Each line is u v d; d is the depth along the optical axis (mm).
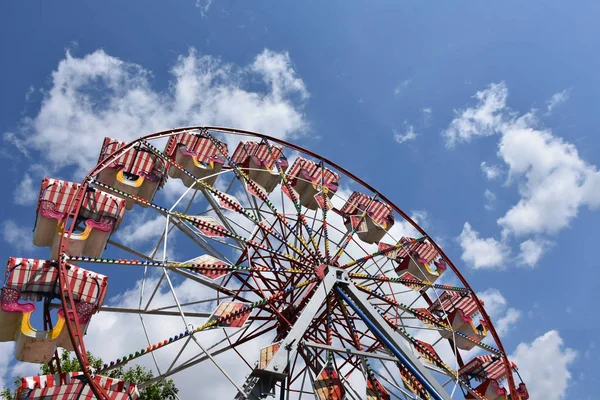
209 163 28047
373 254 27922
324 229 27328
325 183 31156
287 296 24016
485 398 26547
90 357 31562
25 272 18594
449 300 30047
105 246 21547
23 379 16688
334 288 24031
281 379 19141
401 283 27625
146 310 21266
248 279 24125
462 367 27812
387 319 25547
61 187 21453
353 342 23875
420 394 22844
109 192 24188
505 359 27719
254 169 28625
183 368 19719
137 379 32094
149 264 20984
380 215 31375
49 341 17797
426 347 25672
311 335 23969
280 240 25281
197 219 23734
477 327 28719
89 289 18781
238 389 18141
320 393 20156
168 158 25594
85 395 16922
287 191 28719
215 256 26000
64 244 19312
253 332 22766
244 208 25500
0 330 18203
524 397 26734
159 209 22969
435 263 31359
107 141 25391
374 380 21797
